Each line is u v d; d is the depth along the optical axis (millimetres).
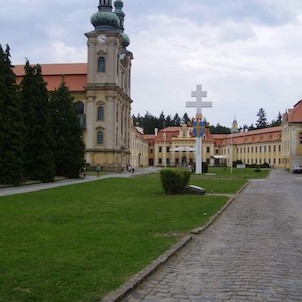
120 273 9047
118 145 89562
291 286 8617
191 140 150750
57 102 56344
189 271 9742
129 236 13352
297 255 11422
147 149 156375
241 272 9672
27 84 47531
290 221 17859
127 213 19219
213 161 149875
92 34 86500
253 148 138500
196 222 16797
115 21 88750
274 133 128000
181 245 12266
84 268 9367
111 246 11742
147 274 9086
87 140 86688
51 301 7293
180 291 8266
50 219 16938
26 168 45969
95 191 32594
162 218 17734
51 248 11336
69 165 55094
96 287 8062
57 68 93812
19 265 9492
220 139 160750
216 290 8328
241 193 32719
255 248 12344
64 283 8250
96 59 86938
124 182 45250
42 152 46719
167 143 154500
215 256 11305
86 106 87938
